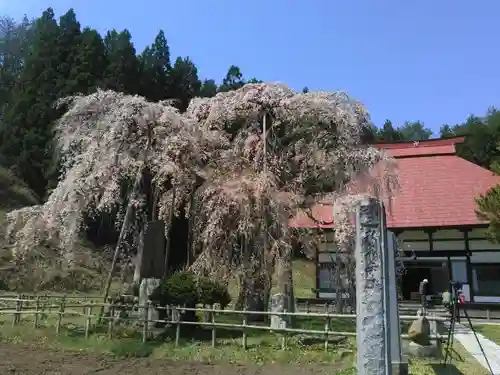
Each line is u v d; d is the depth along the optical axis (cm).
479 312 1967
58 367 832
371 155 1451
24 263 2338
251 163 1438
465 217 2180
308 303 2091
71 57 3838
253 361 898
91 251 3030
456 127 5638
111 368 841
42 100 3600
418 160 2731
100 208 1318
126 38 4291
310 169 1468
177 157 1381
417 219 2248
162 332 1106
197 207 1402
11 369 798
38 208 1466
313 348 992
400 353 674
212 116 1502
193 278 1189
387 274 594
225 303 1228
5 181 3369
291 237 1385
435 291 2192
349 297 1430
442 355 927
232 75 4844
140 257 1359
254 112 1486
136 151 1365
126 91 3722
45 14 4819
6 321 1308
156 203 1605
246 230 1284
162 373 812
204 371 831
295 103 1453
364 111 1534
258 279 1341
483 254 2119
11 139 3662
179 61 4625
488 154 4053
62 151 1423
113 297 1355
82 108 1366
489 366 807
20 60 6041
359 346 583
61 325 1210
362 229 605
